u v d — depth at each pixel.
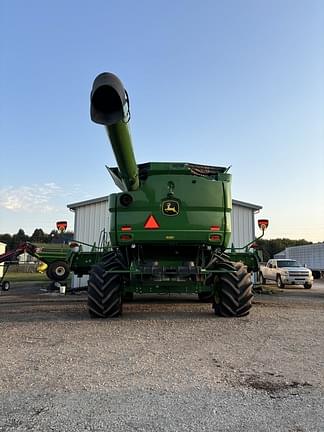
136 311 8.23
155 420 2.62
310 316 7.50
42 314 7.93
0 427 2.52
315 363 4.03
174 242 7.12
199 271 7.07
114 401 2.96
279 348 4.71
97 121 4.38
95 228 18.34
